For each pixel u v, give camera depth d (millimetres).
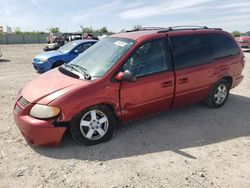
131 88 4371
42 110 3863
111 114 4332
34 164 3732
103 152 4051
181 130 4855
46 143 3977
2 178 3418
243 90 7742
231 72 5871
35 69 11852
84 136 4148
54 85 4219
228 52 5859
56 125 3902
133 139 4480
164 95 4805
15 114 4191
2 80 9812
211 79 5504
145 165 3701
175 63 4906
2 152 4055
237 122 5258
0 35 54938
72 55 11094
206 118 5426
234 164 3748
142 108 4617
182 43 5086
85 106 4000
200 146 4270
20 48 34719
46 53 11438
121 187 3227
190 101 5379
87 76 4270
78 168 3633
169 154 4008
